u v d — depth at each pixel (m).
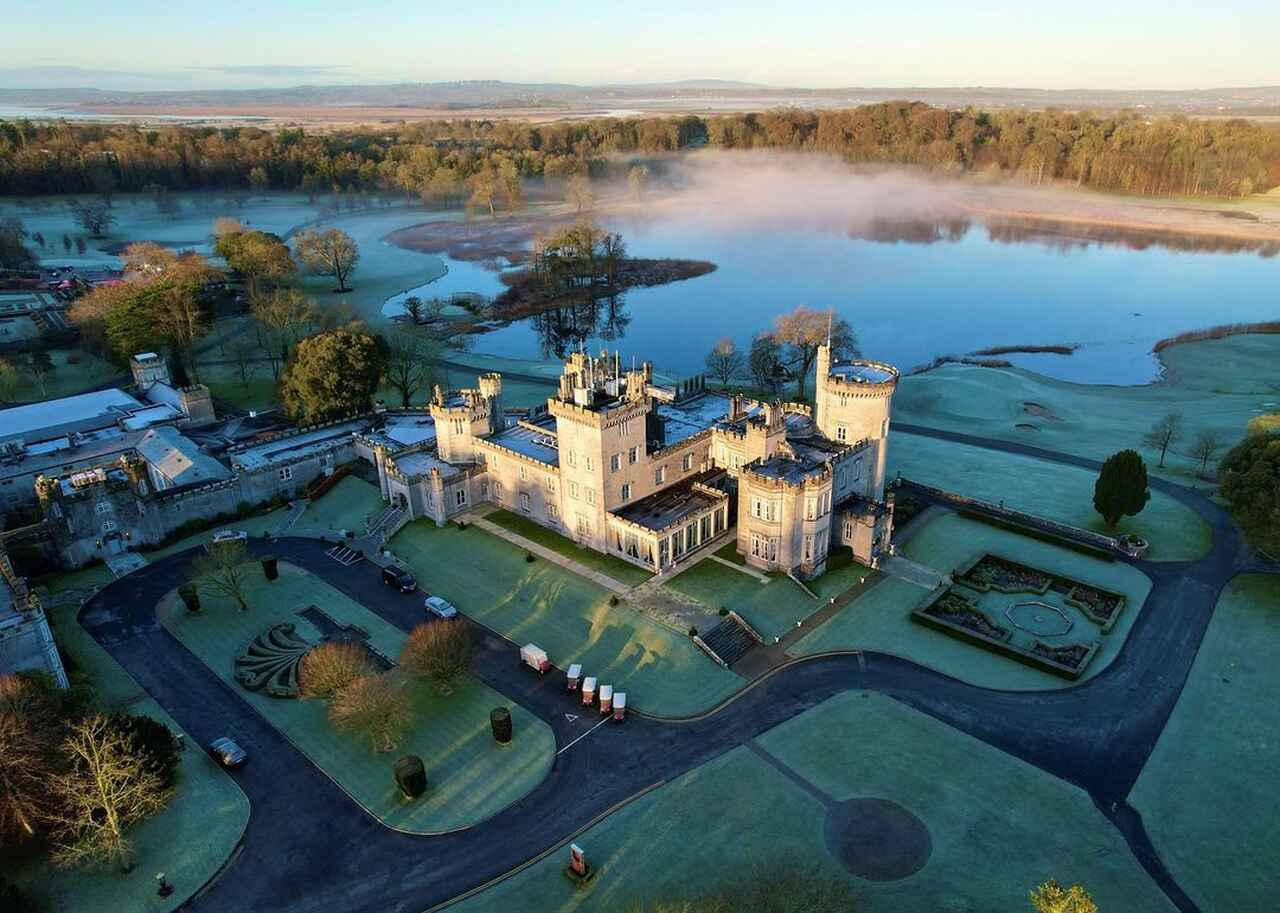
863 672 90.06
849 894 64.06
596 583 106.12
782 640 95.50
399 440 140.00
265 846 70.75
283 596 107.12
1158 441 141.62
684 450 120.88
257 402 176.25
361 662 87.31
